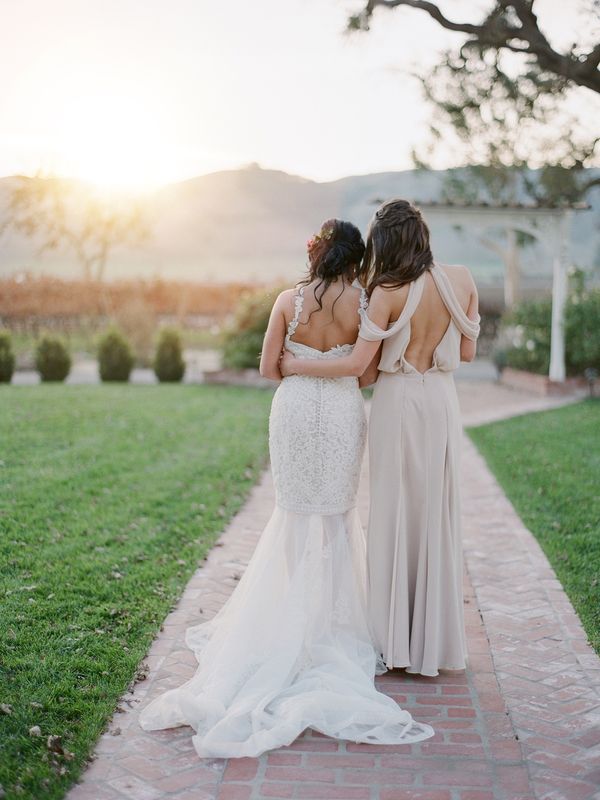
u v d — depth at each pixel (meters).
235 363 15.13
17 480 6.33
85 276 26.53
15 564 4.43
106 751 2.66
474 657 3.41
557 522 5.51
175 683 3.15
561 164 8.17
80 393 12.57
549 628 3.72
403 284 3.05
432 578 3.14
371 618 3.26
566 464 7.35
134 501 5.89
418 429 3.13
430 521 3.13
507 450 8.22
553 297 15.01
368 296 3.11
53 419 9.49
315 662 3.12
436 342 3.15
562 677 3.21
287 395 3.19
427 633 3.14
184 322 25.61
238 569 4.52
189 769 2.56
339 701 2.85
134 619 3.73
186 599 4.04
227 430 9.27
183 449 8.03
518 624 3.77
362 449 3.29
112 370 15.90
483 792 2.43
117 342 15.91
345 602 3.21
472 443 8.85
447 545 3.16
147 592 4.11
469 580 4.40
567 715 2.91
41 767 2.51
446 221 13.20
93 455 7.46
